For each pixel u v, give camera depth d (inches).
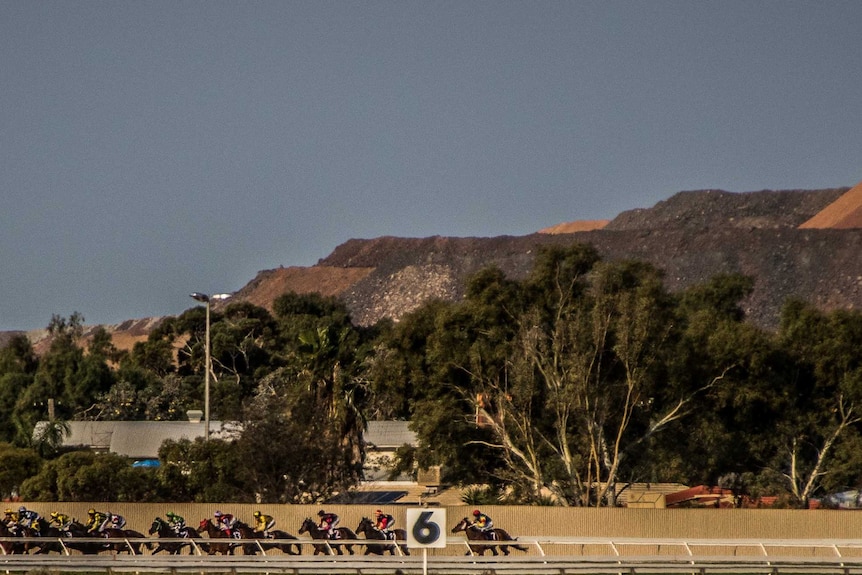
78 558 3432.6
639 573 3503.9
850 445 5536.4
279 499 5049.2
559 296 5718.5
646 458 5605.3
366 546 3777.1
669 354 5477.4
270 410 5260.8
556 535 4175.7
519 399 5226.4
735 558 3467.0
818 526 4111.7
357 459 5585.6
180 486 5157.5
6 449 5659.5
